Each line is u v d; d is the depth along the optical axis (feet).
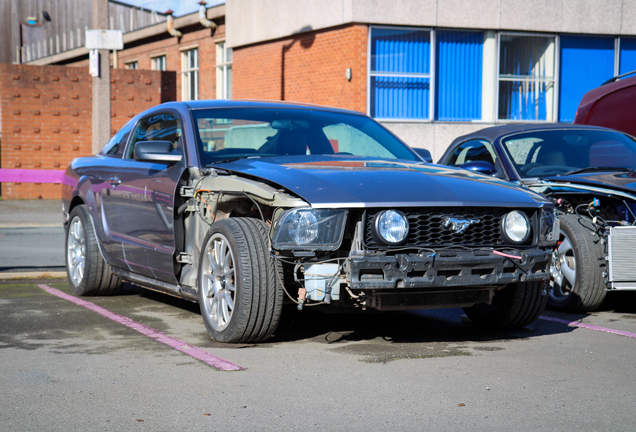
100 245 20.65
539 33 57.57
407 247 13.82
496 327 17.06
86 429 10.09
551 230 15.37
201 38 77.51
